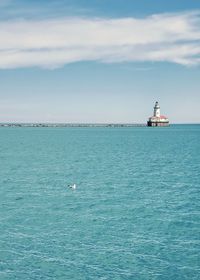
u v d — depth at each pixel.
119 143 182.75
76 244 34.94
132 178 74.62
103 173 81.94
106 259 31.59
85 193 59.56
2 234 37.66
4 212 46.62
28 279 27.94
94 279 28.05
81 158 114.06
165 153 129.88
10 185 66.69
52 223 41.72
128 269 29.73
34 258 31.67
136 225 41.25
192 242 35.75
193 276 28.70
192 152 133.50
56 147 158.38
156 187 64.62
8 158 113.94
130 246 34.53
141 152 133.62
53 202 52.75
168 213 46.56
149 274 28.94
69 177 76.12
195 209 48.72
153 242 35.69
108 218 44.03
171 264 30.73
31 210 47.81
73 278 28.16
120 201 53.47
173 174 79.88
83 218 43.97
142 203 52.09
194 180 71.94
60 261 31.11
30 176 77.44
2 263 30.67
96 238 36.66
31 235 37.44
